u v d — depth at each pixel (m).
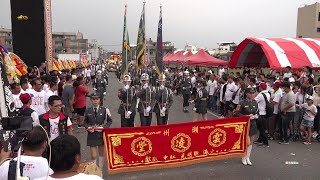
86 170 3.29
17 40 17.58
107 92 28.77
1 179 2.93
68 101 11.08
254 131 8.02
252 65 23.03
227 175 7.15
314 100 10.49
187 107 18.69
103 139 6.57
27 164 3.09
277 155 8.84
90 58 70.81
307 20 66.38
